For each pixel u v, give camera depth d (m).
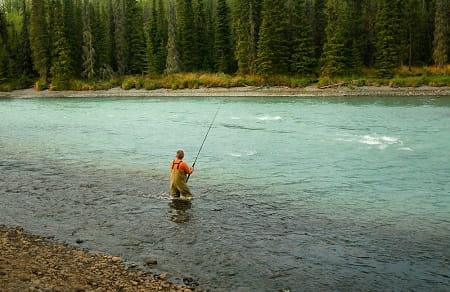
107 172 15.10
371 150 18.33
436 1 67.94
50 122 30.72
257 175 14.48
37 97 67.12
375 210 10.84
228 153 18.28
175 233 9.22
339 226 9.71
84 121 31.16
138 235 9.09
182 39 78.44
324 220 10.11
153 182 13.68
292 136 22.41
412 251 8.37
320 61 67.44
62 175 14.66
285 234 9.20
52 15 77.25
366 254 8.22
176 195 11.96
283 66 68.81
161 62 78.75
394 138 21.05
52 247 8.31
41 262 7.51
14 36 85.81
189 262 7.80
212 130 25.17
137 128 26.78
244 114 33.78
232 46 76.50
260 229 9.49
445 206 11.10
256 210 10.83
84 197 11.94
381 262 7.88
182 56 80.38
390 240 8.91
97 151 19.19
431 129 23.62
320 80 63.09
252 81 66.50
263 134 23.27
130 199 11.75
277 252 8.29
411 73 63.91
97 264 7.56
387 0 62.91
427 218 10.23
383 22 62.88
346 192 12.43
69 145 20.84
